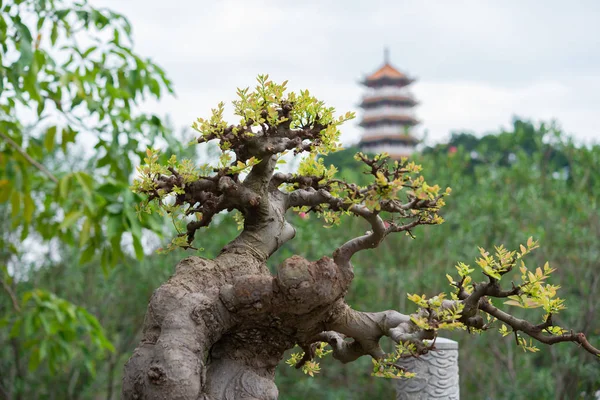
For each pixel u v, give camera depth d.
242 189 2.04
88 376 7.57
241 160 2.07
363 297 7.59
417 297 1.80
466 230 7.30
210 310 1.94
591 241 7.29
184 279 2.01
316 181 2.18
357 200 1.94
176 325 1.89
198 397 1.88
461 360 7.55
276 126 2.03
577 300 7.47
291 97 2.02
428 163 8.09
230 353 2.06
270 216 2.17
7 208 6.78
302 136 2.03
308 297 1.90
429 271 7.16
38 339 4.44
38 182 4.02
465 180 8.04
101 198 3.41
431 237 7.43
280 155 2.21
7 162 3.69
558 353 7.06
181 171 1.97
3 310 6.96
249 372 2.03
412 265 7.43
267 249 2.19
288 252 6.93
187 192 2.00
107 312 7.43
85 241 3.30
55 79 3.39
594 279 7.01
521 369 7.42
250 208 2.14
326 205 2.31
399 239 7.59
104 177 3.42
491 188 8.35
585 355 6.77
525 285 1.81
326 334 2.26
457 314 1.84
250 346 2.06
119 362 7.88
